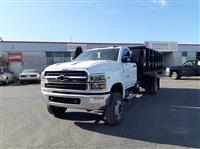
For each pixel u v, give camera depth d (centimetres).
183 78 2469
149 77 1191
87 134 570
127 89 812
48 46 3259
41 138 545
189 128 608
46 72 648
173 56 3903
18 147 490
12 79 2555
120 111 658
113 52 761
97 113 790
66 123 674
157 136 547
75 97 588
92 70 586
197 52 3988
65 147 485
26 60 3197
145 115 760
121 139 530
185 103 966
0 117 767
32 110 877
